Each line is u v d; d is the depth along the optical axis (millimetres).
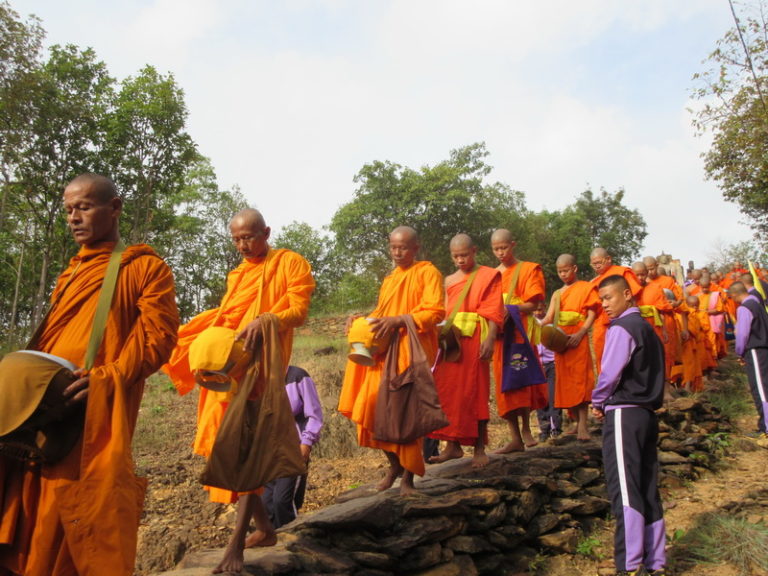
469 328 5062
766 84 14617
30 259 24734
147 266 2748
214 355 3152
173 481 6738
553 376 7457
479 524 4523
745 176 16969
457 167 34250
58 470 2422
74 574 2410
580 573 4711
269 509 4746
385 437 4121
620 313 4469
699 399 8492
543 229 43719
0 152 17141
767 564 4430
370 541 3961
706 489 6242
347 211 34344
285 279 3787
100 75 20969
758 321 7945
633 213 50094
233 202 33469
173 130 21359
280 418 3057
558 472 5570
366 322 4266
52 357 2469
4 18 15484
